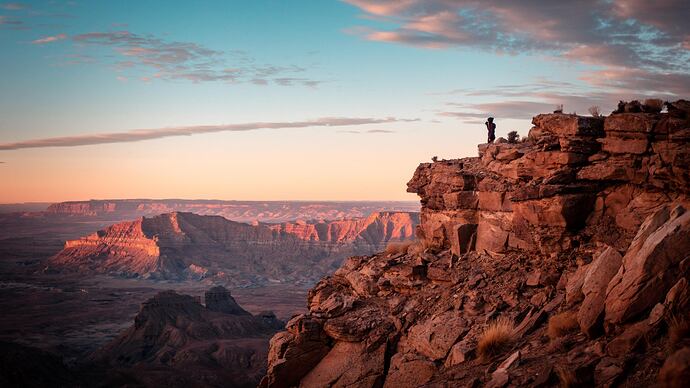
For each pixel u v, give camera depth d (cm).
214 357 15562
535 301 2108
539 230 2316
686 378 1227
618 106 2323
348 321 2402
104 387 12588
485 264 2433
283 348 2452
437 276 2483
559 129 2358
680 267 1544
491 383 1638
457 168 2881
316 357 2398
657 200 2123
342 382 2223
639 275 1570
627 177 2192
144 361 16175
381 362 2231
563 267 2194
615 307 1588
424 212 2991
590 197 2266
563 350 1664
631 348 1477
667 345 1426
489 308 2170
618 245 2103
